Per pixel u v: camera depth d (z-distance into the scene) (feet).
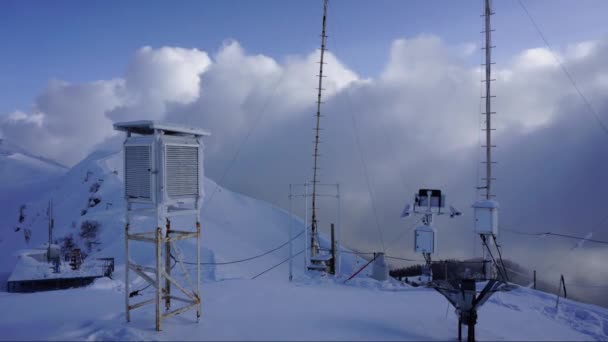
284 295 45.01
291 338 30.50
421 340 30.99
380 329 33.19
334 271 70.38
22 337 29.81
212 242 177.88
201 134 33.14
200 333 31.14
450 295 31.48
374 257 58.65
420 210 52.19
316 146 77.41
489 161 72.33
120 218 210.38
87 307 38.78
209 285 49.85
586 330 37.04
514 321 36.76
